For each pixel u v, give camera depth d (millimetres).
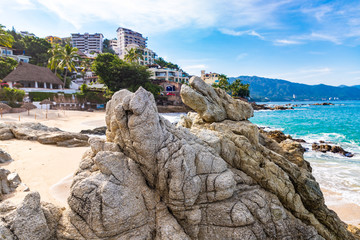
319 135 36562
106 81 69125
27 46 80938
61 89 65500
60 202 10086
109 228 6102
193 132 9531
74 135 21750
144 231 6496
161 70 110812
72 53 70438
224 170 7754
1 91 43375
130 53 92812
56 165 15102
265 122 54406
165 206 7141
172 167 6883
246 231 6941
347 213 12953
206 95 10898
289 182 8812
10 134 20562
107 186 6277
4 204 6434
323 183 16969
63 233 6316
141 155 7234
